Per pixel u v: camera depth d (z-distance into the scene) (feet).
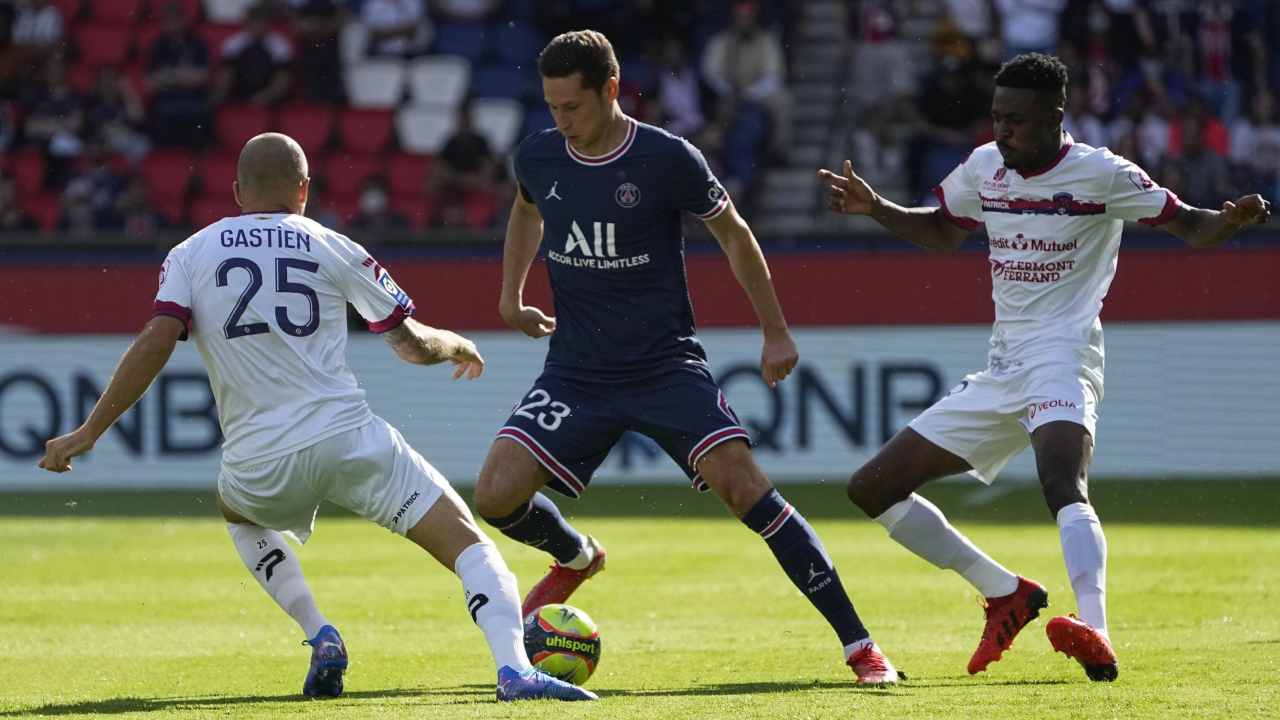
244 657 71.26
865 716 49.52
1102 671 57.21
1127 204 62.08
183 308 55.72
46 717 52.08
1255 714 50.08
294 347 56.08
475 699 55.31
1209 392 153.69
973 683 59.21
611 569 103.96
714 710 50.70
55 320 156.76
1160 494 144.25
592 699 53.72
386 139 198.49
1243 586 91.40
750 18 191.62
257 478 56.39
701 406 61.52
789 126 194.49
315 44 199.31
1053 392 62.34
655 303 62.28
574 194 61.41
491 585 55.42
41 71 199.11
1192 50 185.26
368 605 89.20
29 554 113.09
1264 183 181.68
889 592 92.53
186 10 208.03
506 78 204.74
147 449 155.94
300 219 57.82
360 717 50.01
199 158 193.47
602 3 200.44
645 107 190.60
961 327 154.71
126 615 85.97
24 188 191.11
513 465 62.34
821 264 156.25
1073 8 184.75
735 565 105.60
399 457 56.85
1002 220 64.13
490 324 157.69
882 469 65.21
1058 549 111.75
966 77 183.83
